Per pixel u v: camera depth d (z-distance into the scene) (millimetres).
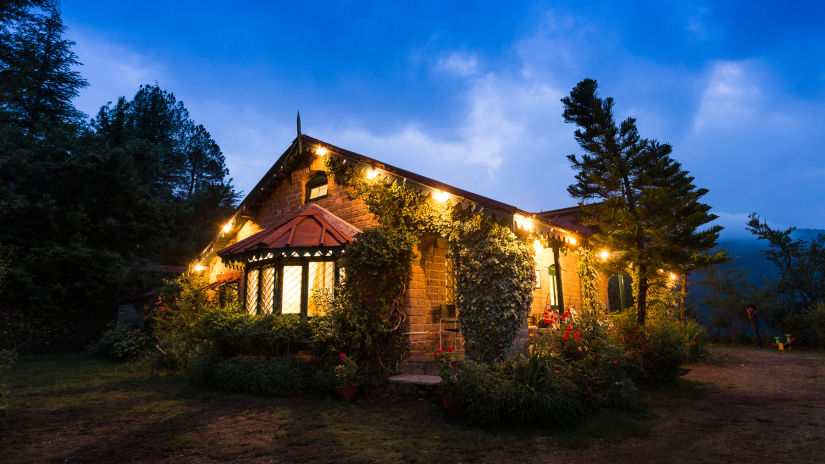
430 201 9148
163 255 28875
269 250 9570
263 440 5367
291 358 8578
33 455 4875
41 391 8602
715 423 5922
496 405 5734
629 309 10836
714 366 11617
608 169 12125
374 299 8398
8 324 15656
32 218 17188
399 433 5562
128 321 15820
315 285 9562
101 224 18422
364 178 10523
